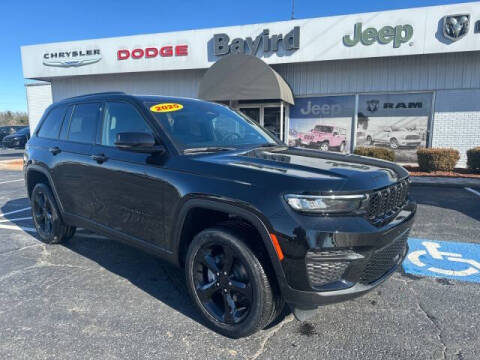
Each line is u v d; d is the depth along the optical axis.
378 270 2.38
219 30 12.73
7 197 7.85
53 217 4.23
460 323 2.63
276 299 2.35
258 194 2.23
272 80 10.81
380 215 2.35
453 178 9.67
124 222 3.20
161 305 2.94
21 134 25.03
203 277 2.67
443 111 11.70
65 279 3.42
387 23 11.15
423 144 12.01
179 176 2.66
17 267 3.71
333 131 12.81
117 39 13.99
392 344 2.38
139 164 2.97
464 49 10.67
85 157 3.54
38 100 19.19
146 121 3.10
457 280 3.38
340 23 11.55
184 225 2.71
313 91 12.84
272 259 2.18
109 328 2.59
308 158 2.82
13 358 2.24
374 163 2.84
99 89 15.48
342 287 2.17
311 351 2.32
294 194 2.13
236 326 2.43
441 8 10.70
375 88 12.23
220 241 2.46
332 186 2.13
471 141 11.55
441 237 4.68
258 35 12.31
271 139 3.81
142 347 2.36
